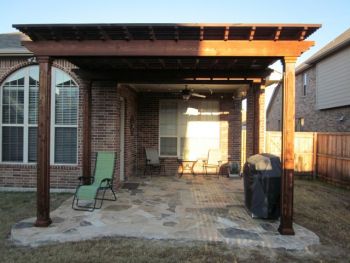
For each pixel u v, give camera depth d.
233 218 6.25
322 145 12.31
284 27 5.06
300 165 12.89
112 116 8.75
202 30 5.17
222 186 9.67
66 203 7.38
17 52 8.79
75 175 8.91
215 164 11.85
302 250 4.92
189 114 12.35
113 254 4.62
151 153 11.95
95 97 8.76
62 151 9.01
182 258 4.52
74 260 4.42
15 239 5.09
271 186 6.16
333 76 15.63
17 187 9.08
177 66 7.39
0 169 9.11
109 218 6.15
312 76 18.23
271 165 6.28
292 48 5.41
